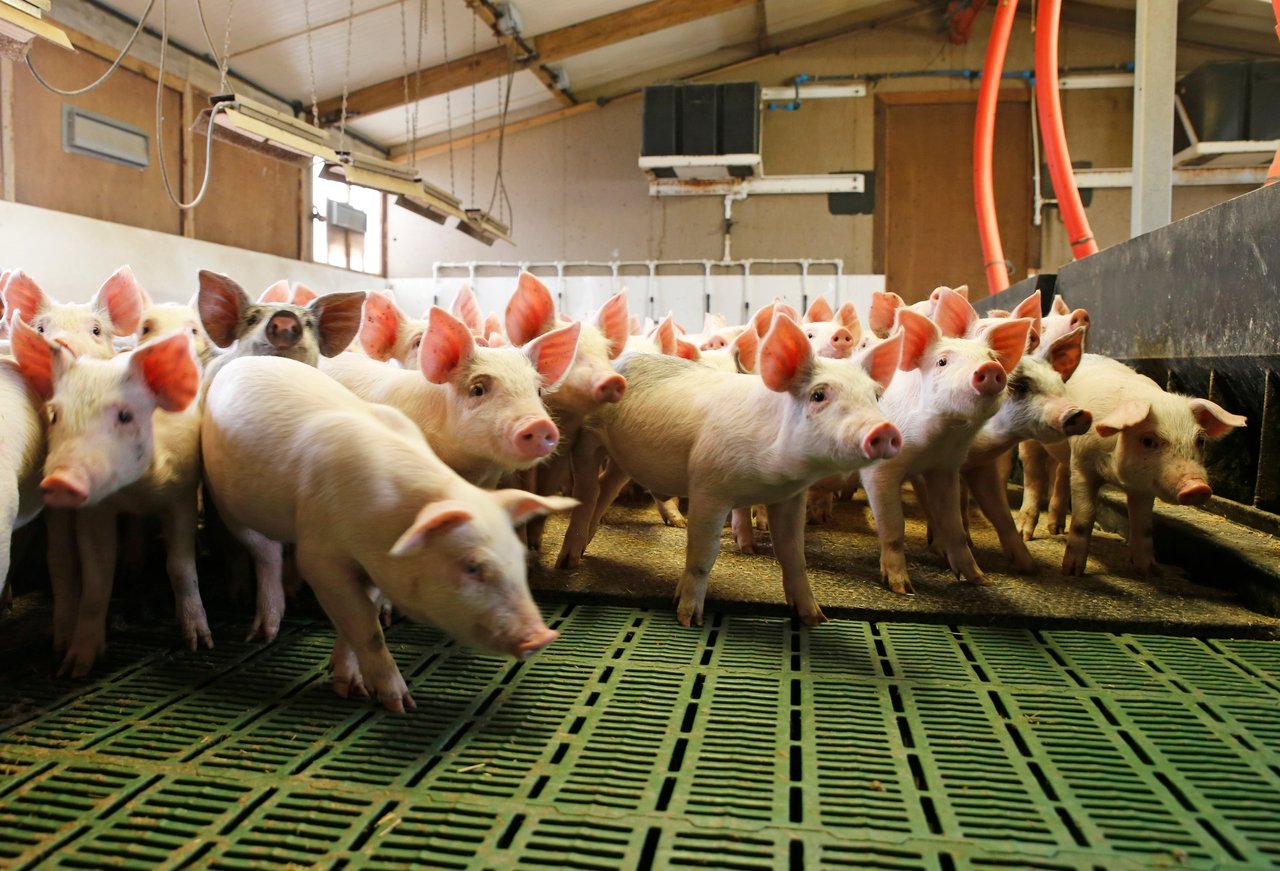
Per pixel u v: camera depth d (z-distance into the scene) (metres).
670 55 14.62
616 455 3.95
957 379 3.63
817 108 14.84
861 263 14.77
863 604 3.65
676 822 2.02
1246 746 2.47
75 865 1.84
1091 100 14.20
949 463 4.00
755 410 3.32
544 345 3.36
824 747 2.42
